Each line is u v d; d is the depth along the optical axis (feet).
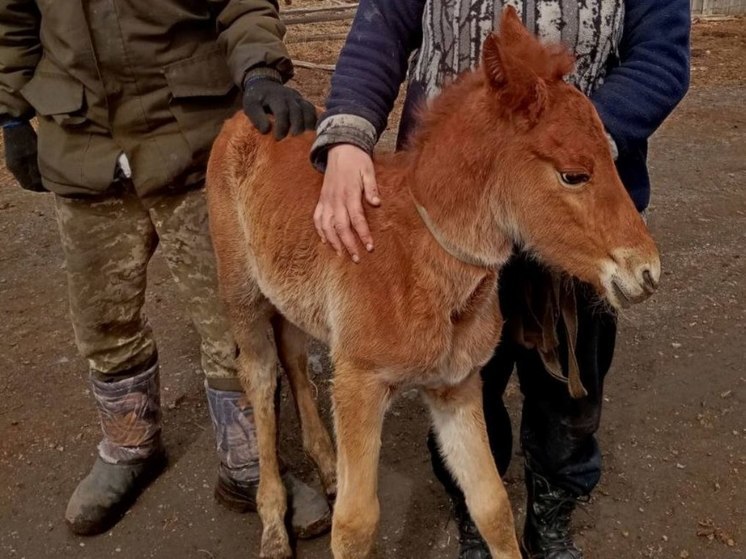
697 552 9.06
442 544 9.36
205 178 8.82
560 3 6.36
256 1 8.31
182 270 9.14
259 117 8.11
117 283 9.12
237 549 9.42
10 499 10.18
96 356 9.44
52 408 11.78
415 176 6.58
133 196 8.80
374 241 6.75
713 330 13.17
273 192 8.03
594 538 9.29
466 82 6.40
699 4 38.63
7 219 17.66
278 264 7.97
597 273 6.04
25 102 8.71
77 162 8.39
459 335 6.82
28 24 8.36
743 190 18.57
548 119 5.91
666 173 19.65
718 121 23.41
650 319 13.50
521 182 6.11
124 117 8.27
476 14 6.56
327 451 9.98
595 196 5.90
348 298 6.94
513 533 7.55
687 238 16.22
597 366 7.50
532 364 7.61
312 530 9.43
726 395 11.62
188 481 10.43
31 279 15.26
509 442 8.61
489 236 6.42
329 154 6.90
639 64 6.43
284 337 9.86
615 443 10.77
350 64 7.09
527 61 5.92
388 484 10.27
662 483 10.08
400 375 6.89
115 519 9.77
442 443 7.62
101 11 7.88
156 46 8.12
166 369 12.64
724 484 10.02
